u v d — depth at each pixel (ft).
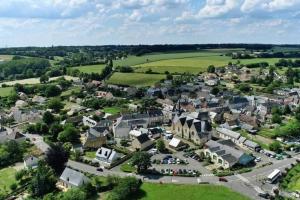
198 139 652.48
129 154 593.42
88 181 473.26
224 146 584.81
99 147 645.51
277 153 604.49
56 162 526.57
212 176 508.12
